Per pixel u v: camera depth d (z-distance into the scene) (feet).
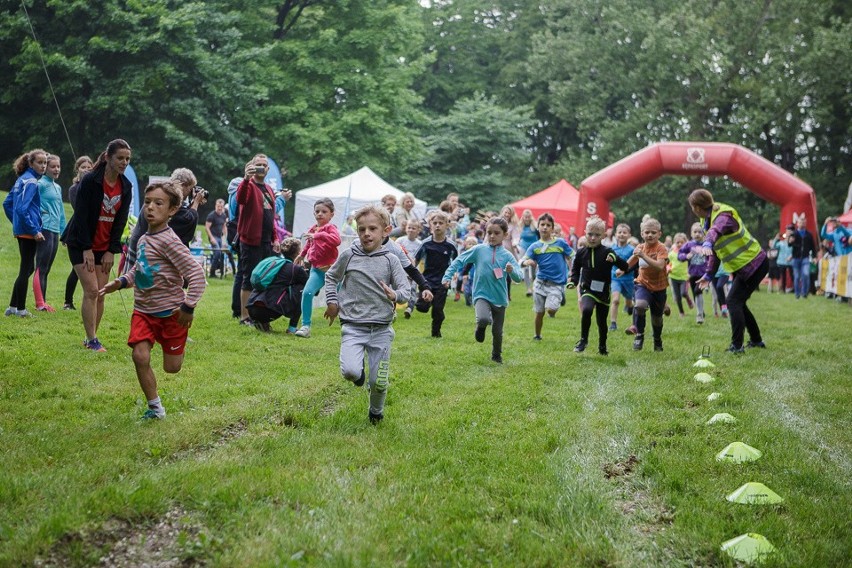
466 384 25.08
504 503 14.19
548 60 144.05
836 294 67.67
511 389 24.26
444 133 150.10
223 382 23.25
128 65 94.38
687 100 134.10
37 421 18.21
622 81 137.28
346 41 113.19
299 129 104.73
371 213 19.49
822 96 124.67
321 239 33.19
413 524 12.95
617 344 35.99
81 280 25.85
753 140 130.00
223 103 102.83
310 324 34.12
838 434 19.76
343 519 13.07
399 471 15.70
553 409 21.85
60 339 27.71
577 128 156.97
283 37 117.91
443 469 15.99
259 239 34.19
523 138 150.71
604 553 12.21
